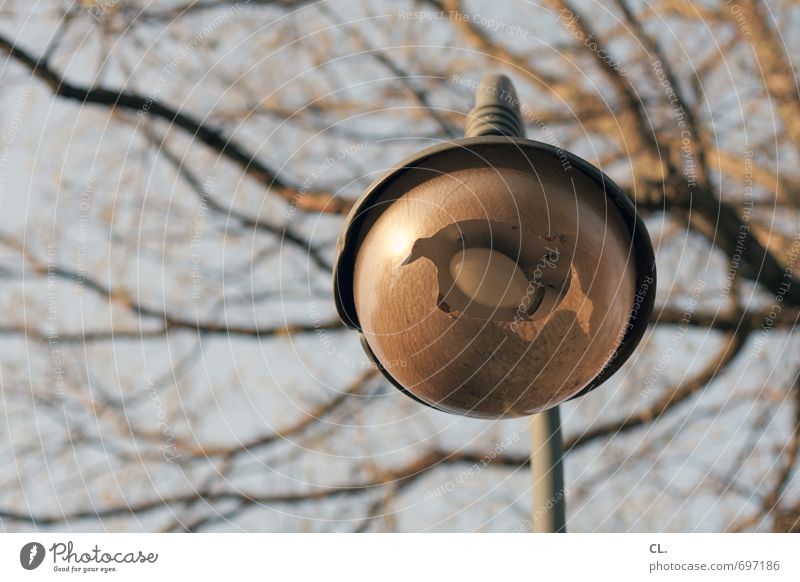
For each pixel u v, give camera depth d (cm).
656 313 766
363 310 338
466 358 327
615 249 333
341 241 340
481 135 364
